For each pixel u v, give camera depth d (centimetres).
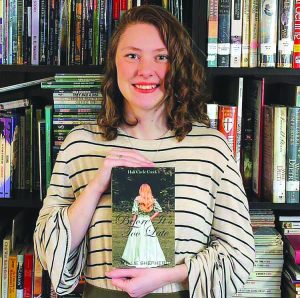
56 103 166
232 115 166
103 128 135
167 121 135
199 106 139
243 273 130
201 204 129
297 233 176
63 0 164
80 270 133
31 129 174
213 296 126
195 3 161
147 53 128
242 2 162
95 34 165
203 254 127
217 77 189
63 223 126
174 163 131
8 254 172
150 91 129
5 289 173
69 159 134
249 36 163
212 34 162
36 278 172
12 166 170
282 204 166
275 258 171
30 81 183
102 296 128
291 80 192
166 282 124
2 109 177
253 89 173
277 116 164
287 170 166
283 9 162
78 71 163
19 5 165
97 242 129
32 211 196
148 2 164
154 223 124
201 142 133
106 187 128
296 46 163
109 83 136
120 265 124
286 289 173
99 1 164
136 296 124
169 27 129
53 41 166
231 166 134
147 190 123
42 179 168
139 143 133
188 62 133
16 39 166
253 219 175
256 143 170
